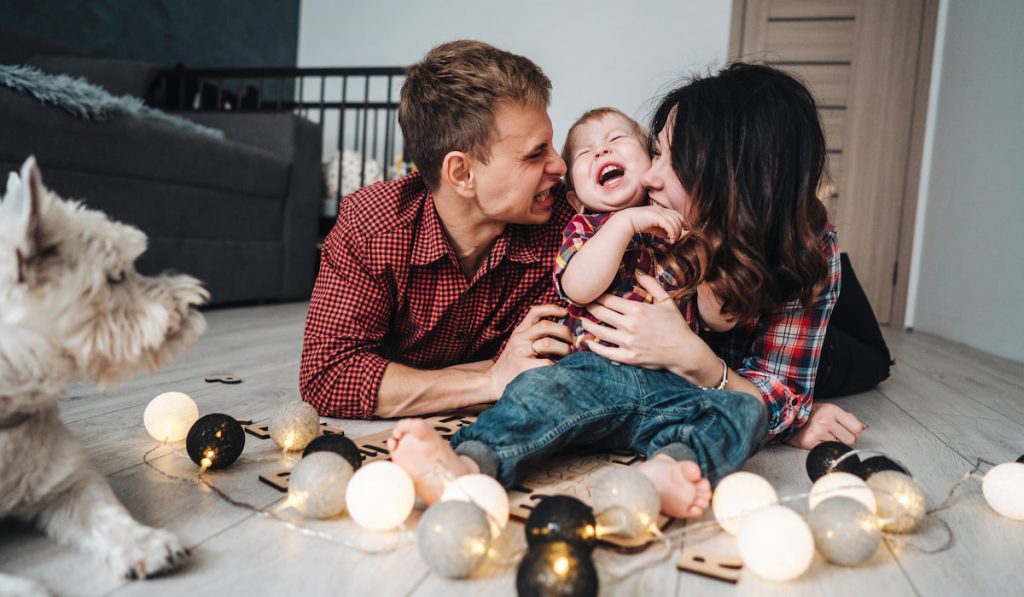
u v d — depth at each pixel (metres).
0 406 0.59
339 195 3.76
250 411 1.17
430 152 1.06
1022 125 2.40
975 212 2.81
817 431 1.04
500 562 0.61
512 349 1.08
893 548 0.69
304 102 4.55
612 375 0.92
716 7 3.88
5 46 3.11
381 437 0.98
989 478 0.80
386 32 4.51
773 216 0.93
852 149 3.66
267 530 0.68
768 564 0.59
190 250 2.60
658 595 0.57
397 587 0.57
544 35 4.15
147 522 0.69
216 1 4.20
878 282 3.67
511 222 1.12
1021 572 0.65
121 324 0.62
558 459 0.95
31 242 0.55
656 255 1.02
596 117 1.23
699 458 0.81
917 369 2.05
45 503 0.62
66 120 2.06
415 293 1.14
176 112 3.40
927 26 3.53
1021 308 2.30
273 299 3.25
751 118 0.93
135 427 1.03
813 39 3.69
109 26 3.65
